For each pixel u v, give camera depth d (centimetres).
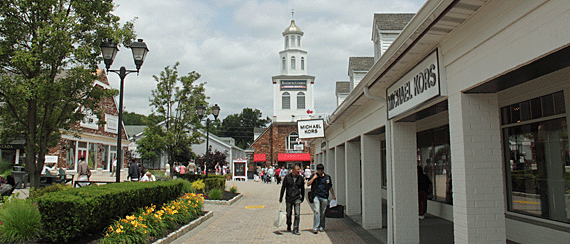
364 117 1061
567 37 313
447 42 514
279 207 1568
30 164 1098
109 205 745
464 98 494
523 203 739
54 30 1022
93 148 3167
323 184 1020
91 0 1130
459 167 498
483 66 440
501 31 405
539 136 695
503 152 802
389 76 719
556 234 638
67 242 677
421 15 489
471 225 479
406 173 795
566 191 628
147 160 4256
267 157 5016
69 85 1100
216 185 1956
